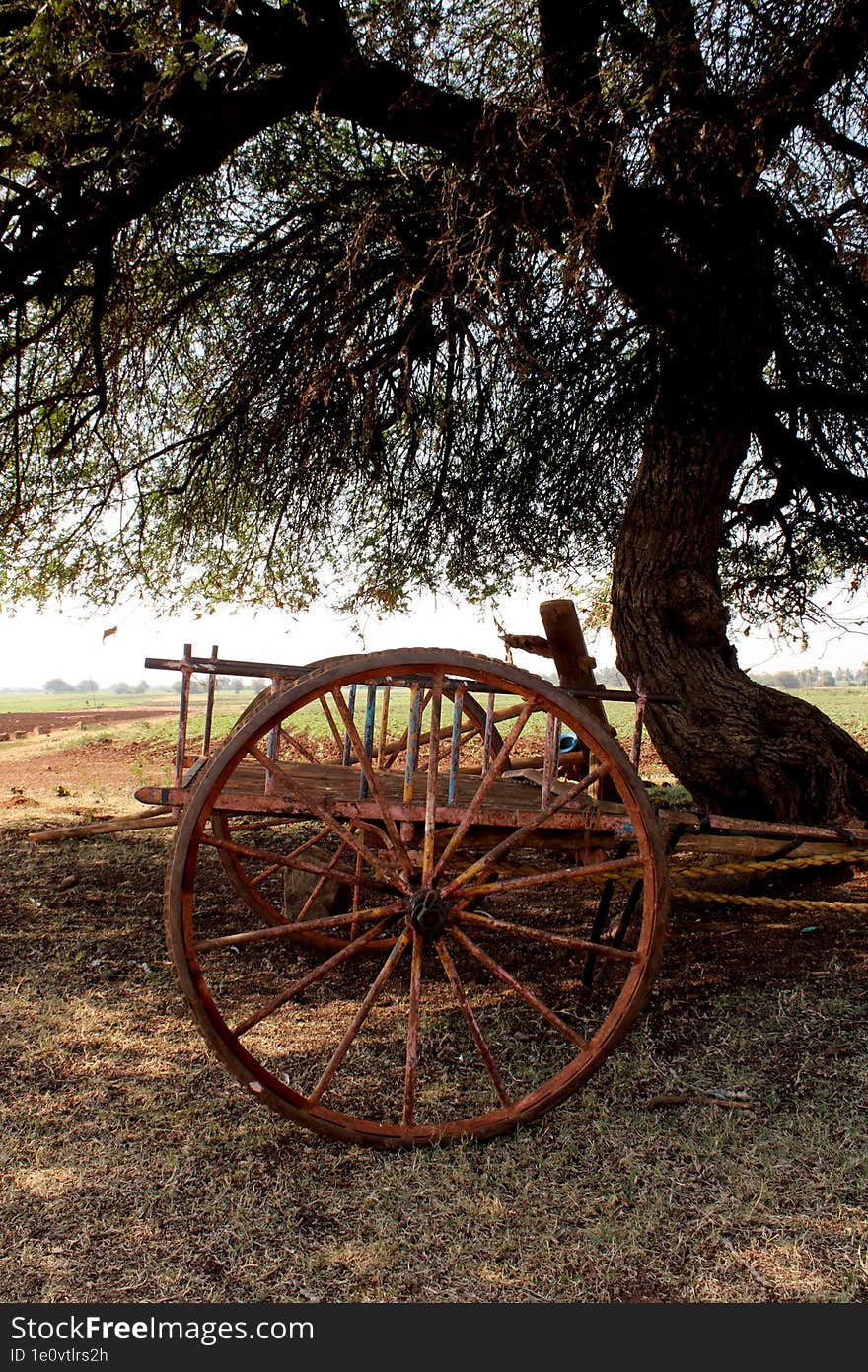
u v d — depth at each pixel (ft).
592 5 15.90
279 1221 9.51
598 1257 8.93
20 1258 8.89
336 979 17.03
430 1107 12.01
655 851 11.19
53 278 17.61
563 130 16.40
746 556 29.12
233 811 11.68
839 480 24.27
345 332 20.84
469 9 16.74
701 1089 12.39
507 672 10.90
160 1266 8.79
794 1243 9.08
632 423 27.12
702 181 17.80
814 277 21.12
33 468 24.61
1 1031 14.26
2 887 23.02
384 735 18.79
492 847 13.43
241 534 29.45
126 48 16.14
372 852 11.25
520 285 19.70
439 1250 9.07
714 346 20.04
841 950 17.67
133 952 18.17
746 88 15.69
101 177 17.83
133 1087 12.46
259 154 23.20
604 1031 11.33
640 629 21.95
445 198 18.54
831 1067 12.82
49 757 52.13
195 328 26.25
